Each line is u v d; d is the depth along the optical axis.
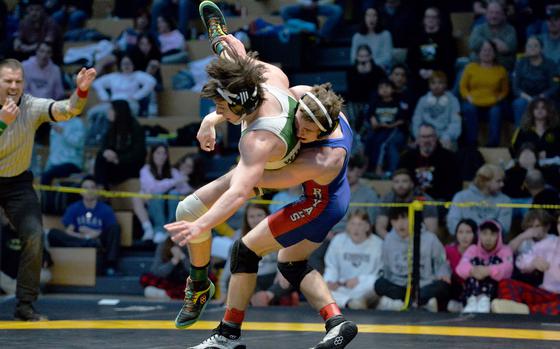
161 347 5.50
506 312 8.73
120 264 11.18
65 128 12.46
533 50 11.77
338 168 4.80
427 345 5.75
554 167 10.57
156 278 10.36
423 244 9.31
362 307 9.20
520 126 10.95
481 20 12.78
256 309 8.53
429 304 9.09
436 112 11.68
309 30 13.64
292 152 4.67
